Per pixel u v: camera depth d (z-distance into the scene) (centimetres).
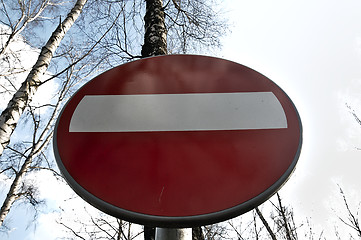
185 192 94
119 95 117
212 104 113
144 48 279
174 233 94
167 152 102
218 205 92
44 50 414
